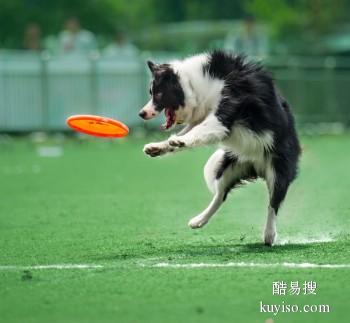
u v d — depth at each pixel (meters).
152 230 12.90
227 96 11.31
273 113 11.42
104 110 32.47
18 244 11.77
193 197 16.97
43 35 48.50
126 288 8.88
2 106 31.61
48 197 17.23
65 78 32.06
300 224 13.21
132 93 32.78
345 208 14.94
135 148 30.08
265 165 11.58
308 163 23.44
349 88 36.09
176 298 8.45
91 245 11.62
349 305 8.16
